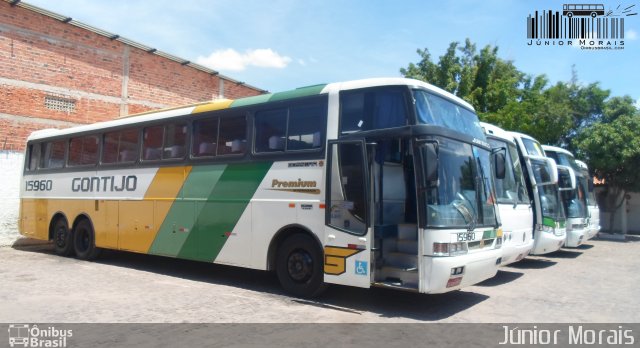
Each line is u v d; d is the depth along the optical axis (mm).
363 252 7410
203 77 21172
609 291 9555
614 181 22016
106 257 13672
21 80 15836
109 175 12188
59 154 13953
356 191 7574
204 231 9766
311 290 8180
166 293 8758
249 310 7496
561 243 13109
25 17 15977
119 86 18312
